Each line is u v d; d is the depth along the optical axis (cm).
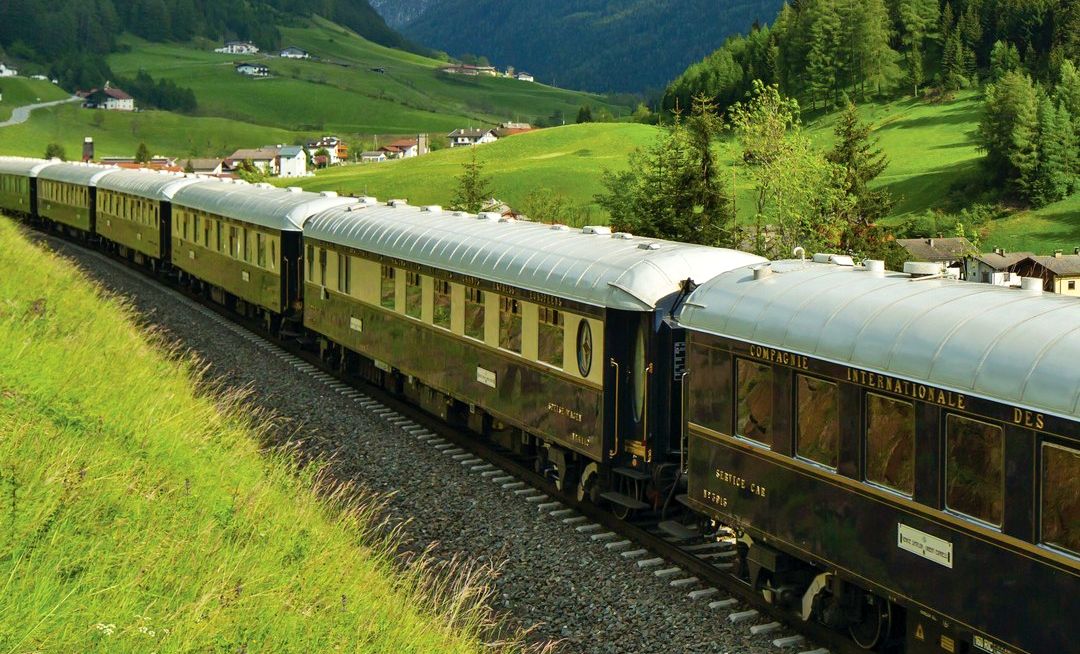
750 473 1193
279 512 1152
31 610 717
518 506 1599
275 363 2606
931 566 938
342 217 2511
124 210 4344
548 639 1175
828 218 4503
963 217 11681
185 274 3834
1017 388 845
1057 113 13000
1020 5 18562
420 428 2081
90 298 2175
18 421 1041
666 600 1248
